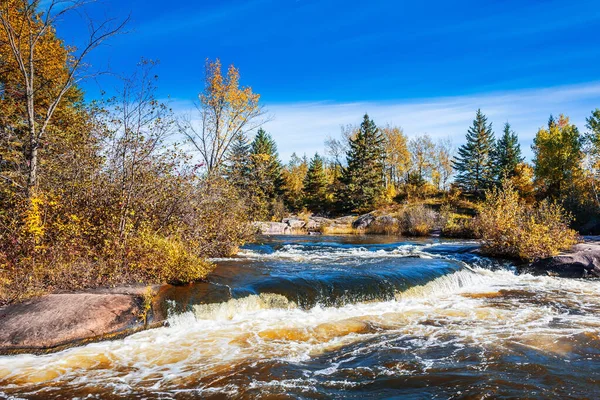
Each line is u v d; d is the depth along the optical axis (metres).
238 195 14.45
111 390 4.70
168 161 10.23
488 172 53.97
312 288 8.73
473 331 6.91
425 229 30.95
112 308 6.77
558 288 10.58
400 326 7.27
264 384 4.84
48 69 14.46
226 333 6.70
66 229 8.37
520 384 4.71
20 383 4.85
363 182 49.78
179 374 5.14
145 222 9.35
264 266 11.16
